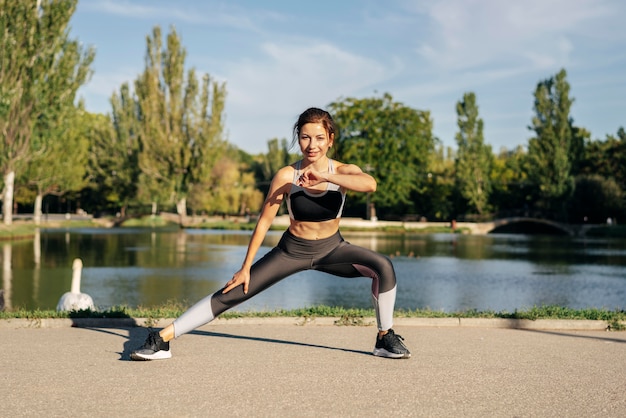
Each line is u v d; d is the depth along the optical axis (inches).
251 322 324.2
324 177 193.2
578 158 3009.4
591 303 619.2
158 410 166.4
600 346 269.1
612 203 2849.4
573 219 2950.3
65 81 1579.7
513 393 187.2
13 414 162.7
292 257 216.1
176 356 235.8
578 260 1189.1
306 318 326.6
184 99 2662.4
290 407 169.6
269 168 3772.1
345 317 324.2
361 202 2726.4
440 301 629.0
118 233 1995.6
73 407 168.9
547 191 2854.3
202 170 2659.9
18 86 1533.0
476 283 792.9
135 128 2886.3
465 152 3095.5
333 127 207.2
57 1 1544.0
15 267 879.1
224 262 1013.2
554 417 164.7
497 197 3287.4
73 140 2230.6
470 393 186.2
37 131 1585.9
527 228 3058.6
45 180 2126.0
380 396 181.5
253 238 212.8
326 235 214.8
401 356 233.5
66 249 1249.4
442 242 1875.0
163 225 2721.5
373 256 223.8
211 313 221.9
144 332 295.4
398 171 2593.5
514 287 751.7
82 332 294.7
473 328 321.1
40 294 613.6
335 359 232.4
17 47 1504.7
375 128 2576.3
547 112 2871.6
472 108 3080.7
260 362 225.9
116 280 754.2
